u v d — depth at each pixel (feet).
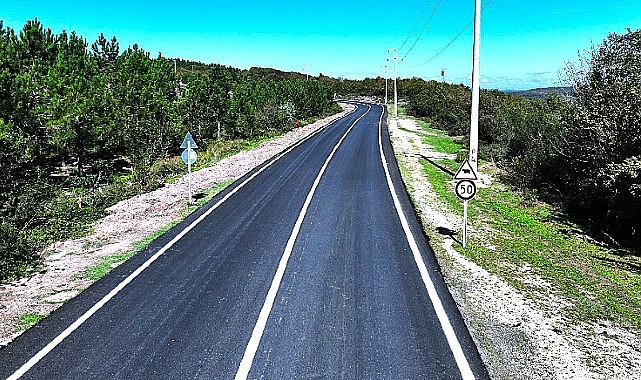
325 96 223.92
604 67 61.41
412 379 21.13
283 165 81.51
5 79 68.23
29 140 71.41
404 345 23.89
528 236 45.19
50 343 24.31
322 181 66.90
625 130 51.16
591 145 55.77
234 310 27.81
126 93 96.99
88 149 84.07
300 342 24.23
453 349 23.48
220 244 39.88
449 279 32.37
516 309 28.09
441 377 21.27
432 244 39.91
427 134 146.72
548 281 32.94
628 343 24.50
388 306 28.19
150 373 21.70
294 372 21.70
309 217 47.96
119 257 37.14
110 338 24.77
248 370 21.86
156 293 30.25
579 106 60.95
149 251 38.37
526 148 84.28
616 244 46.26
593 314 27.86
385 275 32.96
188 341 24.40
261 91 173.17
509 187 69.82
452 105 168.25
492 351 23.34
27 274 33.96
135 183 70.23
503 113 105.40
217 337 24.77
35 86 76.79
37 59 85.61
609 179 48.98
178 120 106.42
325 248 38.60
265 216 48.57
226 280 32.22
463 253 37.96
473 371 21.66
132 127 94.02
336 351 23.40
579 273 35.68
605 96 57.21
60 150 81.00
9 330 25.71
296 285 31.30
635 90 52.11
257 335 24.93
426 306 28.22
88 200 57.21
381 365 22.20
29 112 72.74
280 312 27.50
